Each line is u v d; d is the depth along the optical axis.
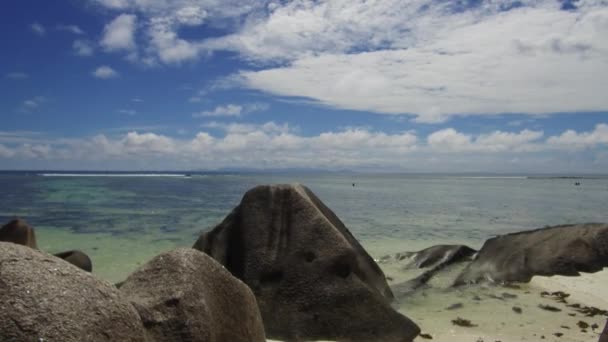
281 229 9.96
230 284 5.45
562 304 11.62
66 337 3.25
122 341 3.64
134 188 73.06
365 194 67.00
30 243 12.95
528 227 28.05
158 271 4.97
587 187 105.06
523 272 14.13
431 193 71.81
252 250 9.79
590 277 13.68
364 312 8.84
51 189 65.25
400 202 49.94
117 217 29.95
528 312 10.98
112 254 17.77
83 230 23.92
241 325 5.37
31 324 3.19
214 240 10.55
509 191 82.31
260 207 10.38
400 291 13.09
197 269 5.06
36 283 3.42
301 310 8.88
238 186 86.19
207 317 4.73
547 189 92.69
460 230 26.28
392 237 23.34
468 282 13.95
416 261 16.50
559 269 14.12
